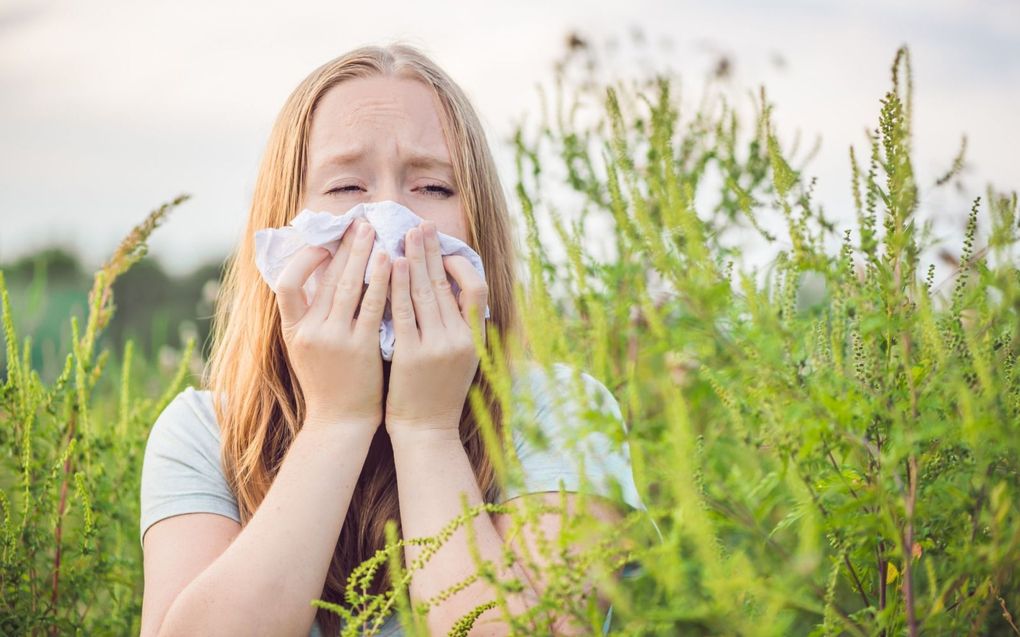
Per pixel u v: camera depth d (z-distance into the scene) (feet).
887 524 4.12
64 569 7.25
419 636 4.20
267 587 5.24
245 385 6.53
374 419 5.86
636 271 6.29
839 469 4.68
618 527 3.86
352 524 6.26
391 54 6.88
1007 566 4.12
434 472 5.63
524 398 4.36
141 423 8.41
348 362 5.77
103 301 8.22
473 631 5.08
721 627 3.71
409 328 5.78
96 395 10.05
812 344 4.62
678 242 4.57
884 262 4.33
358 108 6.48
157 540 6.00
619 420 4.22
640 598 4.40
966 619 4.46
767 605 3.84
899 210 4.27
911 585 4.12
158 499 6.15
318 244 5.99
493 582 3.91
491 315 6.93
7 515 6.97
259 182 7.22
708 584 3.48
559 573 3.80
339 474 5.65
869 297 4.39
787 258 4.91
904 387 4.42
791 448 4.10
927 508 4.33
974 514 4.35
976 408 3.90
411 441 5.74
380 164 6.41
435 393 5.78
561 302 7.55
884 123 4.33
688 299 4.15
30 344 7.72
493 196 7.07
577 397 4.26
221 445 6.41
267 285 6.64
